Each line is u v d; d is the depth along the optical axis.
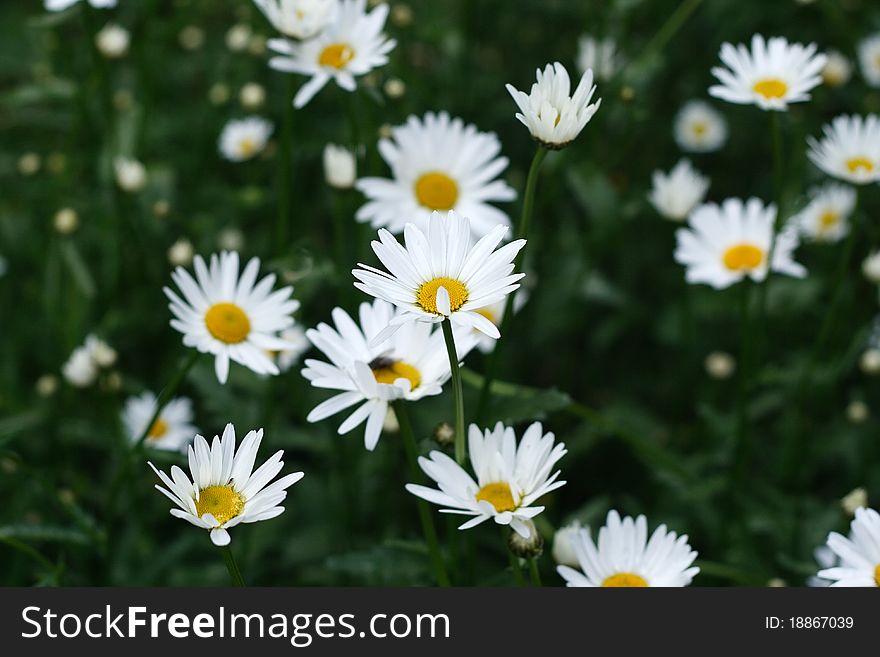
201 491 0.72
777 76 0.87
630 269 1.09
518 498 0.73
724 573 0.85
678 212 0.96
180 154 1.14
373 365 0.76
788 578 0.91
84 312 1.03
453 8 1.13
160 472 0.71
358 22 0.89
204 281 0.83
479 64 1.13
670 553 0.75
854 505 0.84
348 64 0.88
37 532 0.83
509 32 1.18
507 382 1.03
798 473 0.96
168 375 1.02
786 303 1.04
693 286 1.07
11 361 1.03
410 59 1.09
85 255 1.07
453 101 1.08
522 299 0.93
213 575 0.92
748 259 0.93
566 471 1.00
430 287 0.73
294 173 1.08
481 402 0.79
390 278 0.73
